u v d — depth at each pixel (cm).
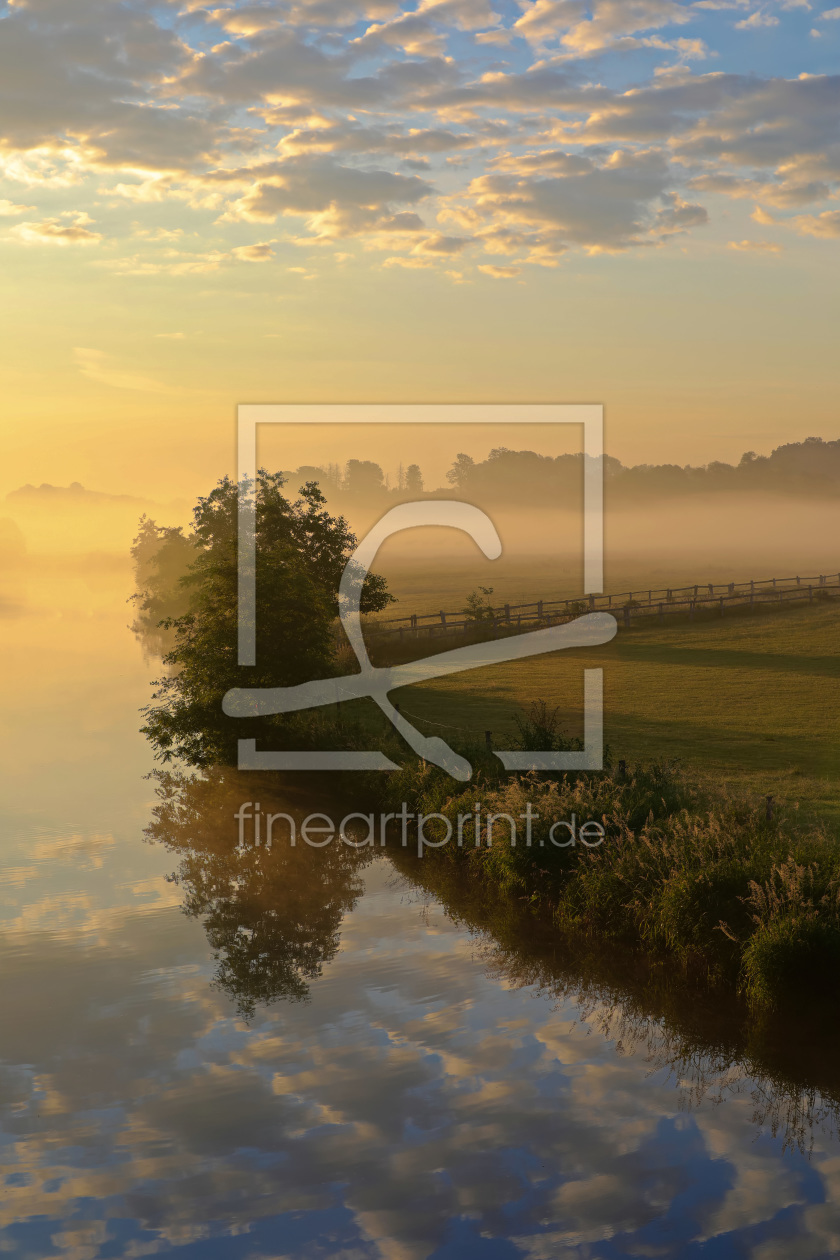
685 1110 1077
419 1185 952
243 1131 1048
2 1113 1092
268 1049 1227
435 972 1467
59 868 2030
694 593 6831
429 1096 1113
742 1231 875
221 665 2828
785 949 1238
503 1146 1014
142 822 2381
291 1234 887
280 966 1499
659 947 1448
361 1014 1330
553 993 1381
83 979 1461
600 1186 944
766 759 2483
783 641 4750
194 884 1920
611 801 1741
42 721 3831
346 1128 1051
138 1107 1100
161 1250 870
